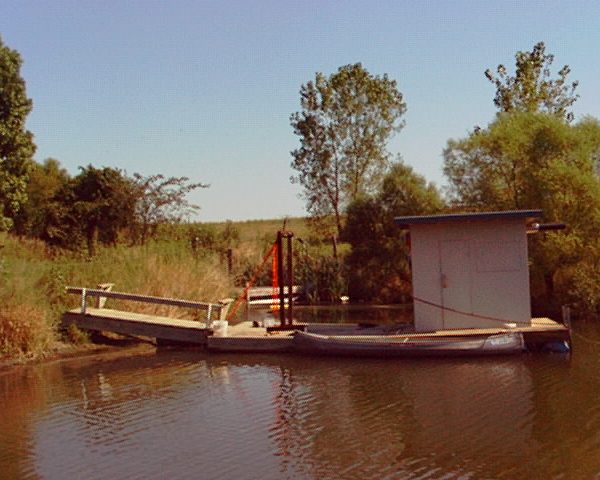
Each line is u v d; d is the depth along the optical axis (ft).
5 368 62.23
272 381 55.21
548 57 115.03
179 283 84.02
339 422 43.34
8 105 72.74
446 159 100.37
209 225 138.51
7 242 99.86
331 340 63.67
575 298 86.38
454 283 66.13
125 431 42.73
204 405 48.42
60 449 39.70
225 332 69.51
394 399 48.44
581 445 37.55
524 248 65.41
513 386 50.90
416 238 66.69
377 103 131.44
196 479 34.45
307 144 133.69
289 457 37.17
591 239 85.97
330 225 135.33
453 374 55.52
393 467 35.27
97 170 124.06
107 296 72.54
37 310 67.67
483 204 96.68
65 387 54.80
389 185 113.60
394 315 95.81
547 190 87.20
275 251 98.17
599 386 50.06
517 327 64.44
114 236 119.96
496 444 38.27
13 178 73.97
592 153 91.66
